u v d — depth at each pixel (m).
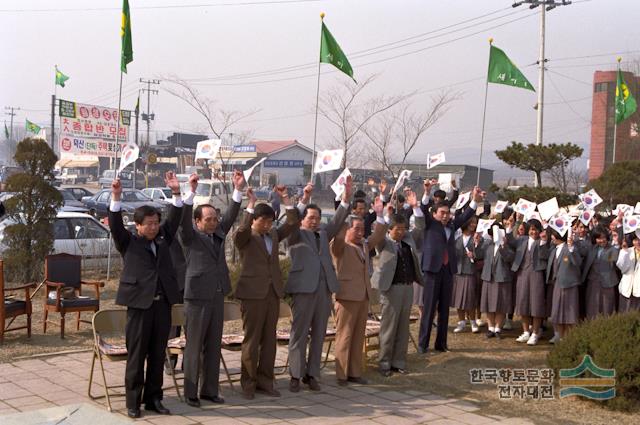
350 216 8.25
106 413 6.08
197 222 6.91
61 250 14.44
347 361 7.91
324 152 8.57
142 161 47.09
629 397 7.21
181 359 8.52
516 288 10.41
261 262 7.18
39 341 9.40
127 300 6.32
